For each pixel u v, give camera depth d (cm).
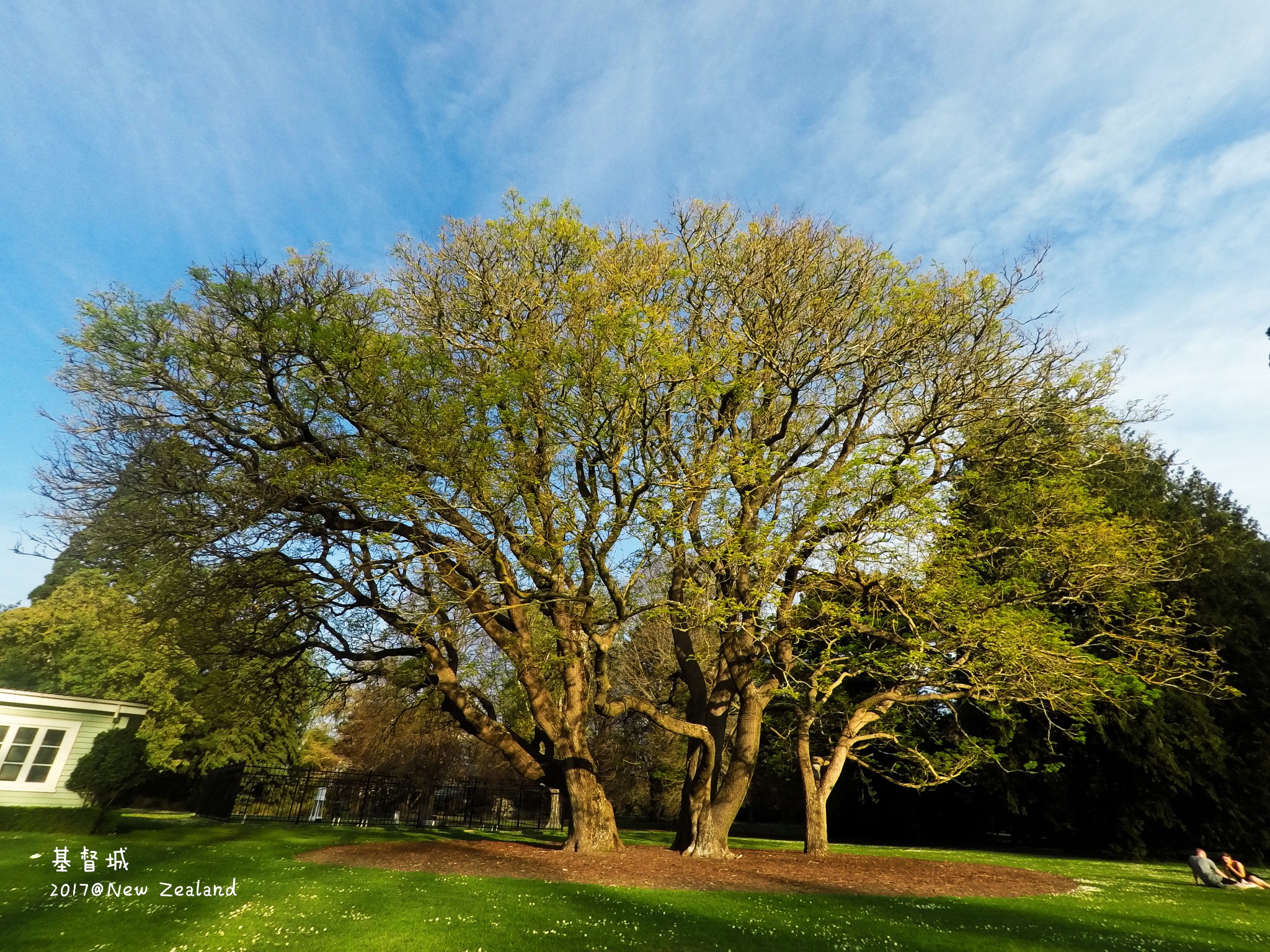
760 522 1591
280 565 1527
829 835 3597
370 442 1366
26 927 891
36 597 4047
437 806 3156
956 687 1653
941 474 1673
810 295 1630
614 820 1672
